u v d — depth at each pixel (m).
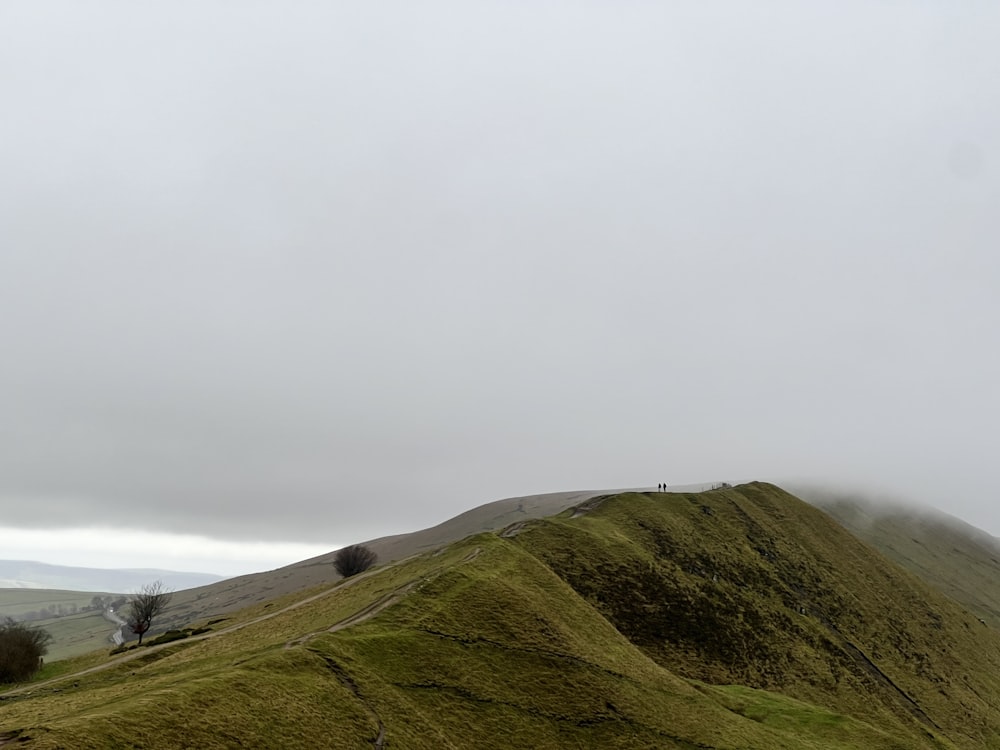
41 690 58.94
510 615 68.19
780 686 94.44
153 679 50.50
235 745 36.31
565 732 55.16
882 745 75.44
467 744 48.62
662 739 59.12
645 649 90.94
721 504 149.38
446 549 96.50
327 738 40.94
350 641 54.50
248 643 64.94
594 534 113.75
